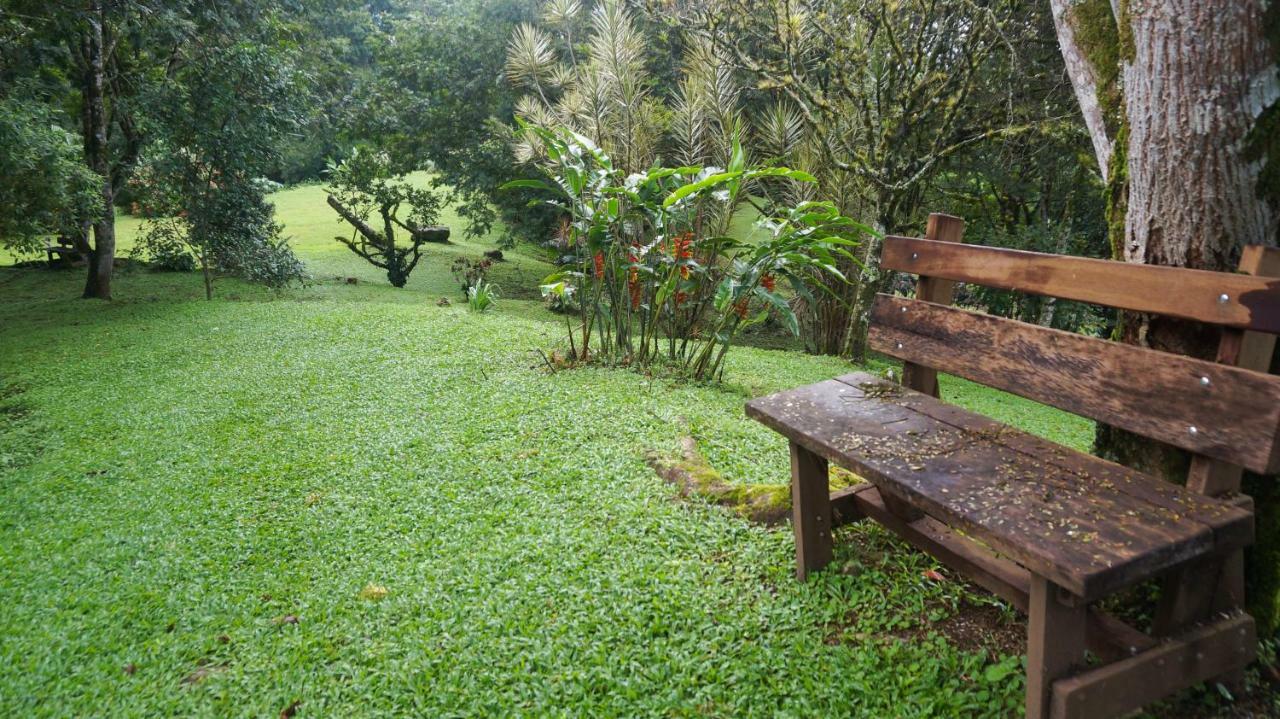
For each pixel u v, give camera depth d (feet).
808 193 32.01
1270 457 5.42
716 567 9.38
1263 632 6.90
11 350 27.17
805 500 8.57
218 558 11.19
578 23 45.16
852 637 7.77
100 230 39.32
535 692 7.39
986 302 32.58
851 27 31.01
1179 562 5.27
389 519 11.99
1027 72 30.48
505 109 49.52
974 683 6.89
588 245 20.38
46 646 9.05
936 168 32.09
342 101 50.88
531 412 16.63
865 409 8.39
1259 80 6.48
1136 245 7.54
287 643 8.68
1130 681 5.66
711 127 28.96
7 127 25.32
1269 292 5.57
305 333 27.53
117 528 12.53
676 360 21.90
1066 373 7.22
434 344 24.61
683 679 7.34
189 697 7.86
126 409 19.57
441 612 8.95
